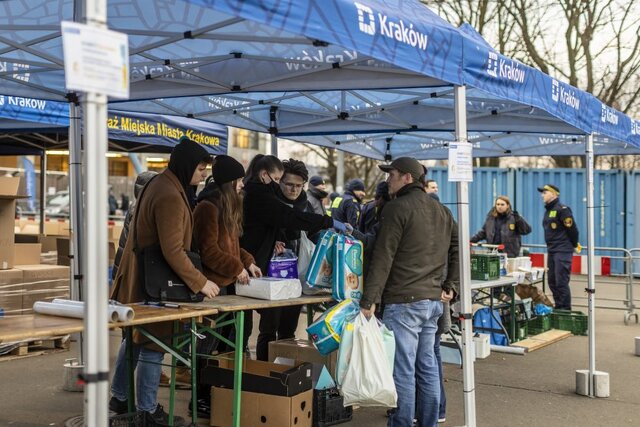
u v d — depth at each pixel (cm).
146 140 901
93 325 267
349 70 531
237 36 454
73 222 622
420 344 501
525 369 788
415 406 519
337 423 562
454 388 702
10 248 793
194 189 645
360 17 366
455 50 460
